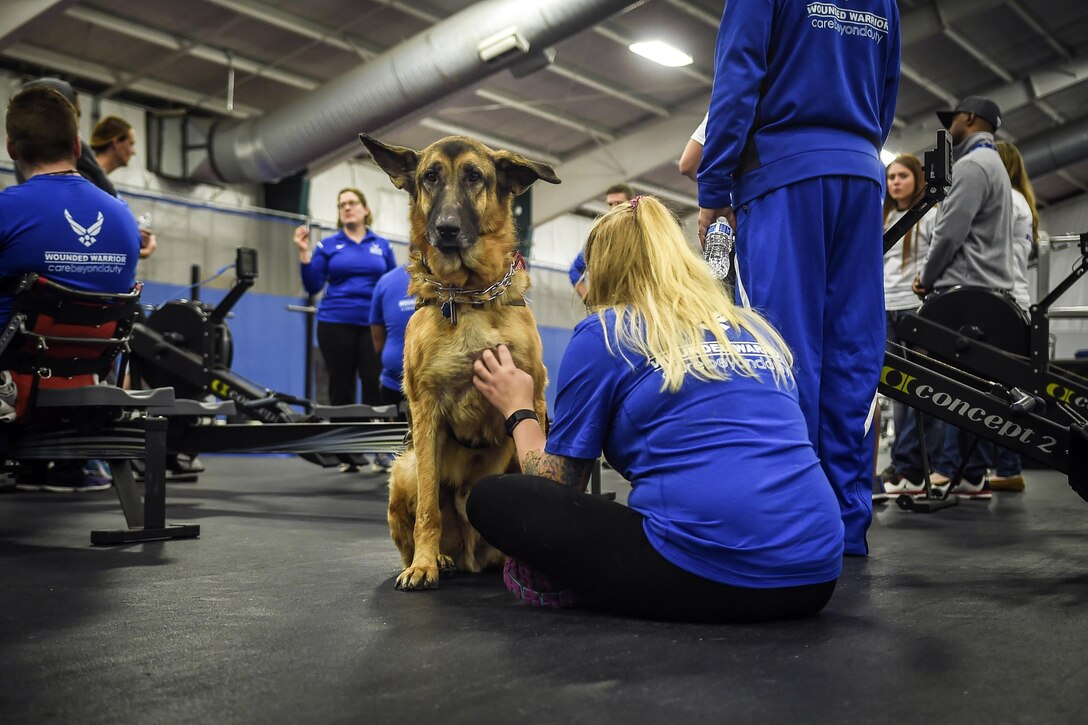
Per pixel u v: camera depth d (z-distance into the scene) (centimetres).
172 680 146
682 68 1269
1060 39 1342
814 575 179
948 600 206
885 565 257
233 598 217
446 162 249
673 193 1805
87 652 165
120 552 295
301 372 984
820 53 250
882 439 1151
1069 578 235
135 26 1024
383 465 694
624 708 129
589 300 208
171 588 231
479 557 254
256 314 952
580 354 191
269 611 201
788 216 251
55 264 310
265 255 966
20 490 526
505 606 204
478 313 240
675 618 183
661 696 135
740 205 261
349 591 225
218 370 574
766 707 129
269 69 1171
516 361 241
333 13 1054
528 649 163
